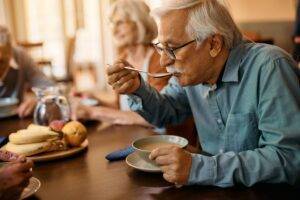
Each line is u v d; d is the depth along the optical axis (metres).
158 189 0.96
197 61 1.12
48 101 1.53
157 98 1.43
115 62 1.33
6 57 2.21
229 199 0.90
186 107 1.51
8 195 0.83
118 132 1.53
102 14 6.09
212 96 1.25
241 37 1.21
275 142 1.00
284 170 0.96
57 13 5.83
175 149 0.98
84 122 1.70
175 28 1.07
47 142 1.22
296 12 3.65
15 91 2.55
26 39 5.66
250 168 0.96
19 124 1.72
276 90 1.04
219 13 1.10
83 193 0.96
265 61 1.10
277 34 4.32
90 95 2.17
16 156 1.08
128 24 2.03
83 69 6.29
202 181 0.95
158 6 1.10
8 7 5.47
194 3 1.07
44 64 4.74
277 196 0.91
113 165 1.15
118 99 2.14
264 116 1.05
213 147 1.33
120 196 0.93
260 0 4.46
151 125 1.60
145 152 1.07
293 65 1.12
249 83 1.14
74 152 1.25
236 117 1.18
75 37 5.57
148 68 1.89
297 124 1.00
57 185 1.02
